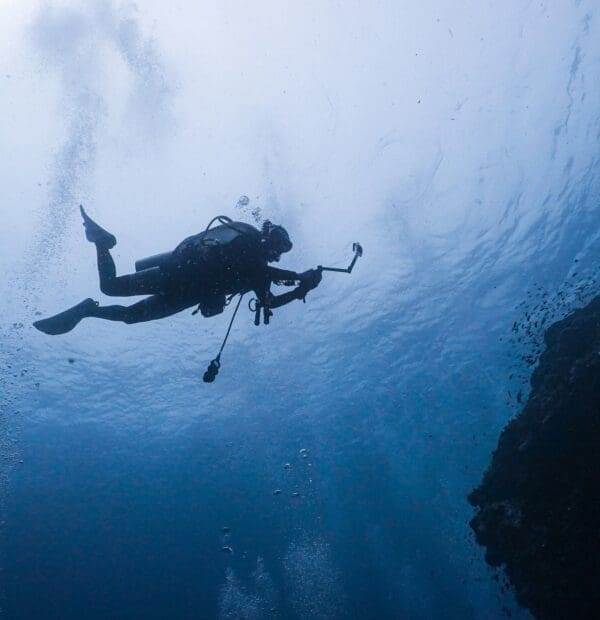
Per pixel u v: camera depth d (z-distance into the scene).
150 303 3.42
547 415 7.20
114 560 39.81
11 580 40.06
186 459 29.58
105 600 40.84
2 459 28.20
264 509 34.16
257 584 33.59
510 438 8.01
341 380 21.83
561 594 6.27
